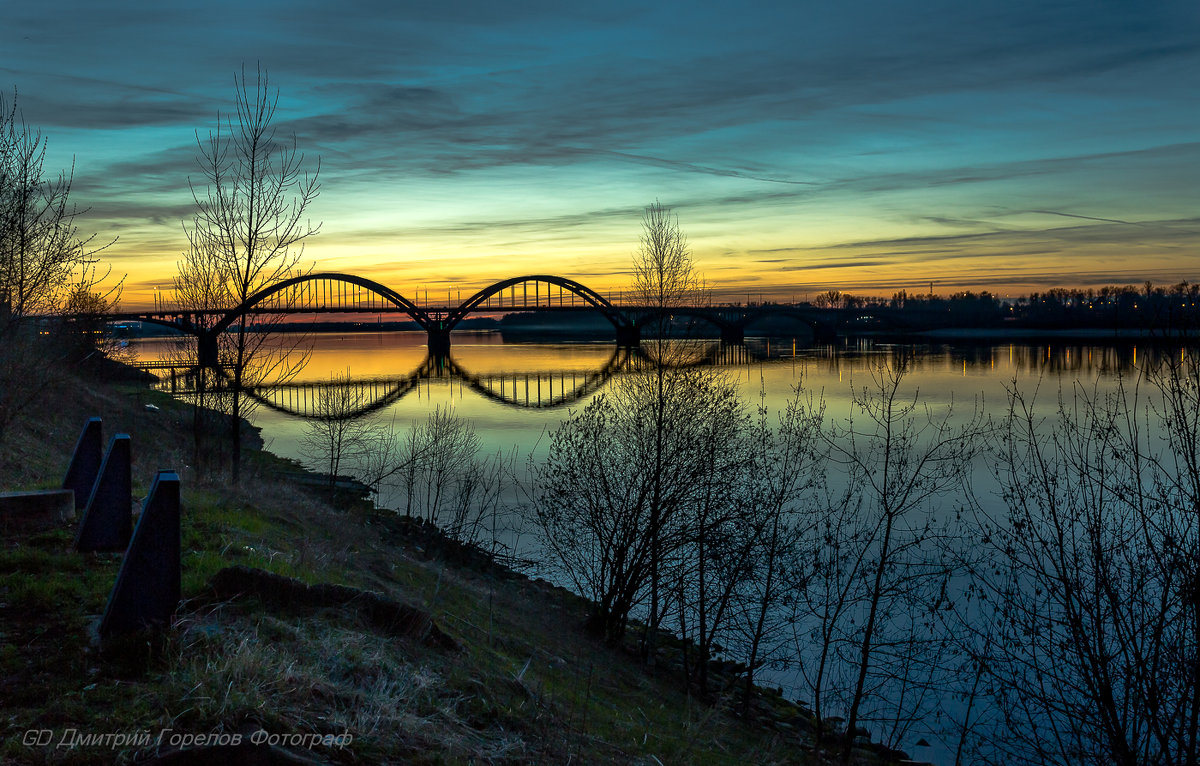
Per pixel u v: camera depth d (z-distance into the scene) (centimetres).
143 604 599
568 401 9062
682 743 954
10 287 1389
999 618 1141
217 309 1784
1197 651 837
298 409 7956
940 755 1301
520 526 2556
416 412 7475
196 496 1298
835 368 11806
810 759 1249
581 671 1181
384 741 550
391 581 1312
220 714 502
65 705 502
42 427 1759
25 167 1396
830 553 1683
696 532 1669
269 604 725
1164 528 882
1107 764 948
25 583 696
